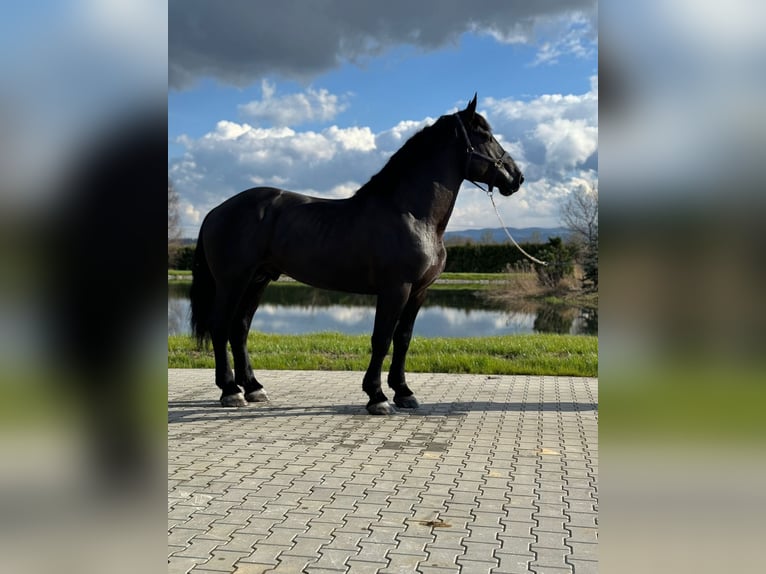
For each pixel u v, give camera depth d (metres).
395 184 5.64
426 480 3.79
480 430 5.11
